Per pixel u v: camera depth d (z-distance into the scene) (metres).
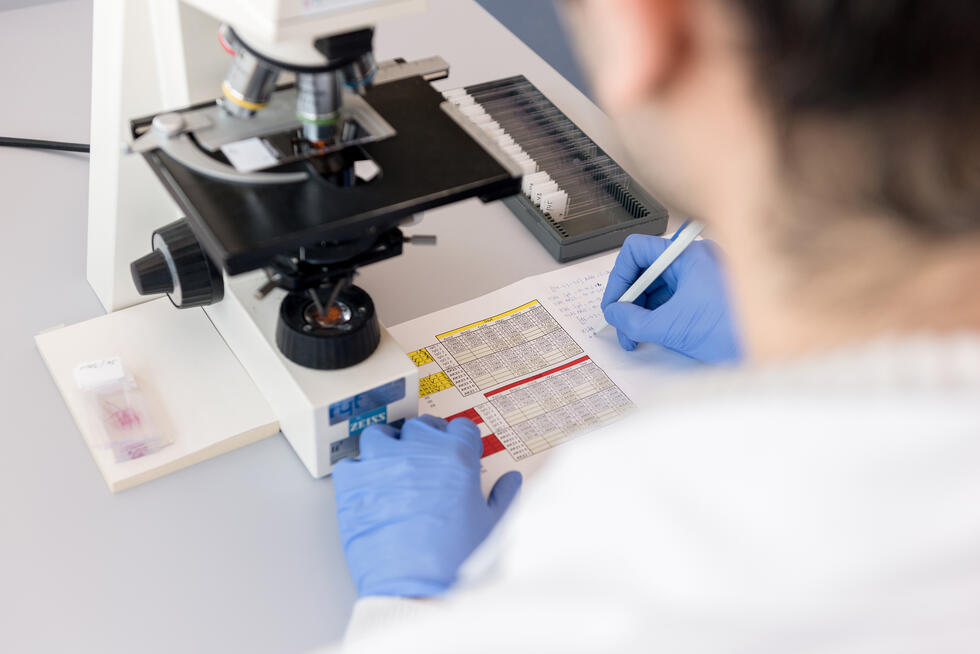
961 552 0.28
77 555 0.82
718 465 0.30
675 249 1.02
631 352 1.06
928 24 0.25
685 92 0.31
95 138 0.94
